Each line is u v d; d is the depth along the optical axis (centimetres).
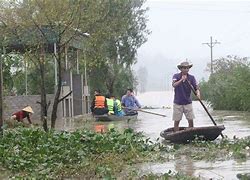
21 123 1880
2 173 978
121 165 1000
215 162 1016
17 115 1972
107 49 3525
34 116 2542
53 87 2947
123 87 4059
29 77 2964
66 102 2750
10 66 2356
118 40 3684
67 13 1627
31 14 1672
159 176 869
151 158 1097
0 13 1773
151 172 912
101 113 2473
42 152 1095
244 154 1078
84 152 1115
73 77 2941
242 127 1850
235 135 1504
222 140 1296
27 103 2552
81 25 1702
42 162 1032
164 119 2475
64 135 1258
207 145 1254
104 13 2036
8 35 1828
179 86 1445
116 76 3866
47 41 1678
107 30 1995
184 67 1441
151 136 1571
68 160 1048
